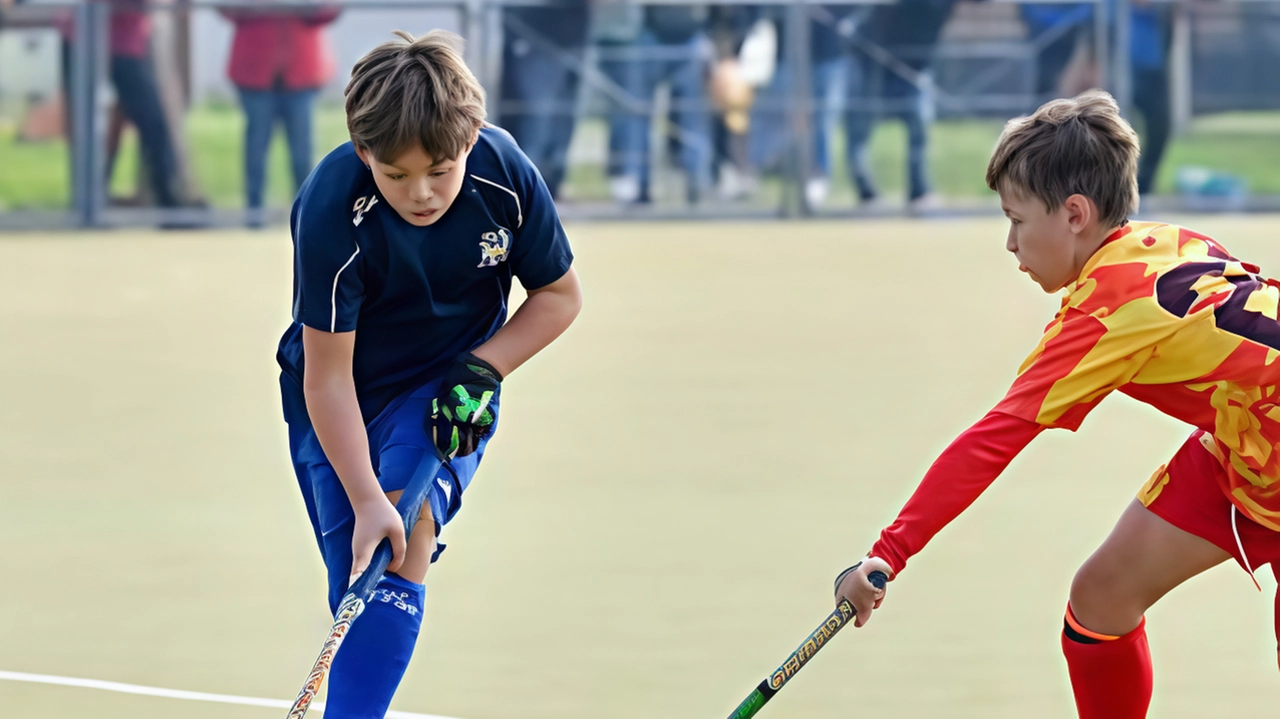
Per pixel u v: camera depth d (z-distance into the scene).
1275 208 41.66
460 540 16.11
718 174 41.28
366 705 10.23
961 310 29.36
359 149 9.98
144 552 15.77
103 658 12.95
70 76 39.69
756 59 40.78
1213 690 12.35
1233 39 41.16
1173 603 14.35
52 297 31.31
